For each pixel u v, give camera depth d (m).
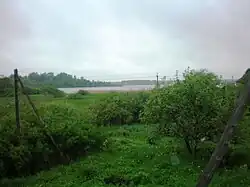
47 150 15.84
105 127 28.98
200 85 15.29
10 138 15.07
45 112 18.03
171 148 17.86
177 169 13.94
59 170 14.98
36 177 14.09
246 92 4.87
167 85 17.02
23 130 15.66
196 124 15.22
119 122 32.19
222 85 15.66
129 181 12.69
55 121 17.44
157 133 16.91
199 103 14.98
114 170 13.98
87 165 15.11
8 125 15.86
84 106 34.34
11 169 14.58
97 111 30.55
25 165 14.95
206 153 16.42
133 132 25.67
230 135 4.84
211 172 4.86
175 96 15.60
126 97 35.75
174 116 15.69
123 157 16.48
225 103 14.81
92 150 18.14
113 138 21.77
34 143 15.76
